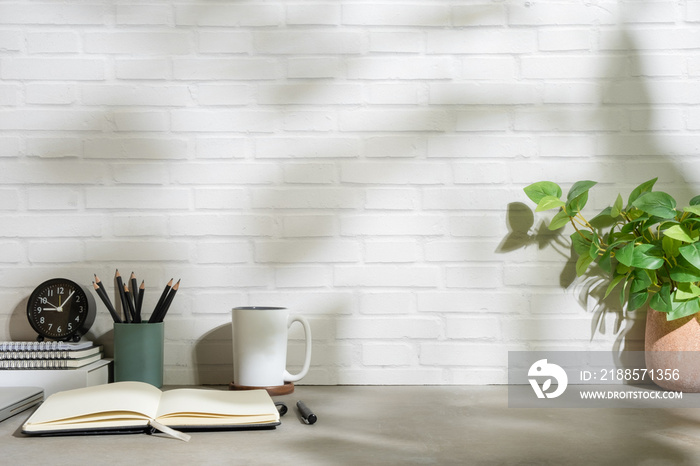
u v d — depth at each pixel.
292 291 1.62
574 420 1.23
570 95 1.64
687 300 1.41
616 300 1.62
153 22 1.62
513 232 1.63
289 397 1.45
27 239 1.61
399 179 1.63
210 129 1.62
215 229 1.62
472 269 1.63
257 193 1.63
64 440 1.07
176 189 1.62
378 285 1.63
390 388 1.57
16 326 1.61
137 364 1.48
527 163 1.63
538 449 1.03
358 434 1.12
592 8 1.63
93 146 1.62
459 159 1.63
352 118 1.63
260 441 1.07
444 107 1.63
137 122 1.62
